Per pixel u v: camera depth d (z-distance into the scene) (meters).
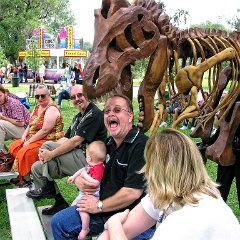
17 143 5.29
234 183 6.28
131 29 3.13
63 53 36.84
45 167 3.97
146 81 3.36
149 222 2.22
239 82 4.12
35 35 37.97
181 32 3.80
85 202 2.99
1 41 37.50
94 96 2.95
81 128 3.84
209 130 4.28
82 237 2.99
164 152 1.91
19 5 37.06
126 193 2.83
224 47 4.04
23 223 3.66
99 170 3.08
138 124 3.38
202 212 1.78
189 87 3.71
